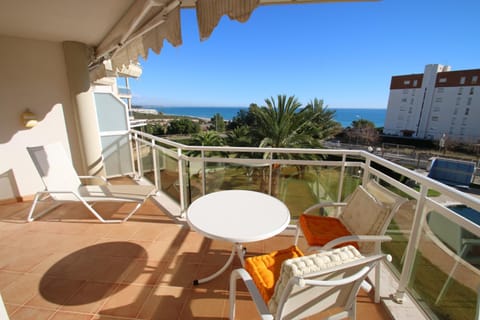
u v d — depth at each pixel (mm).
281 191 2701
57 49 3371
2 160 3189
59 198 2725
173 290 1748
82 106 3521
